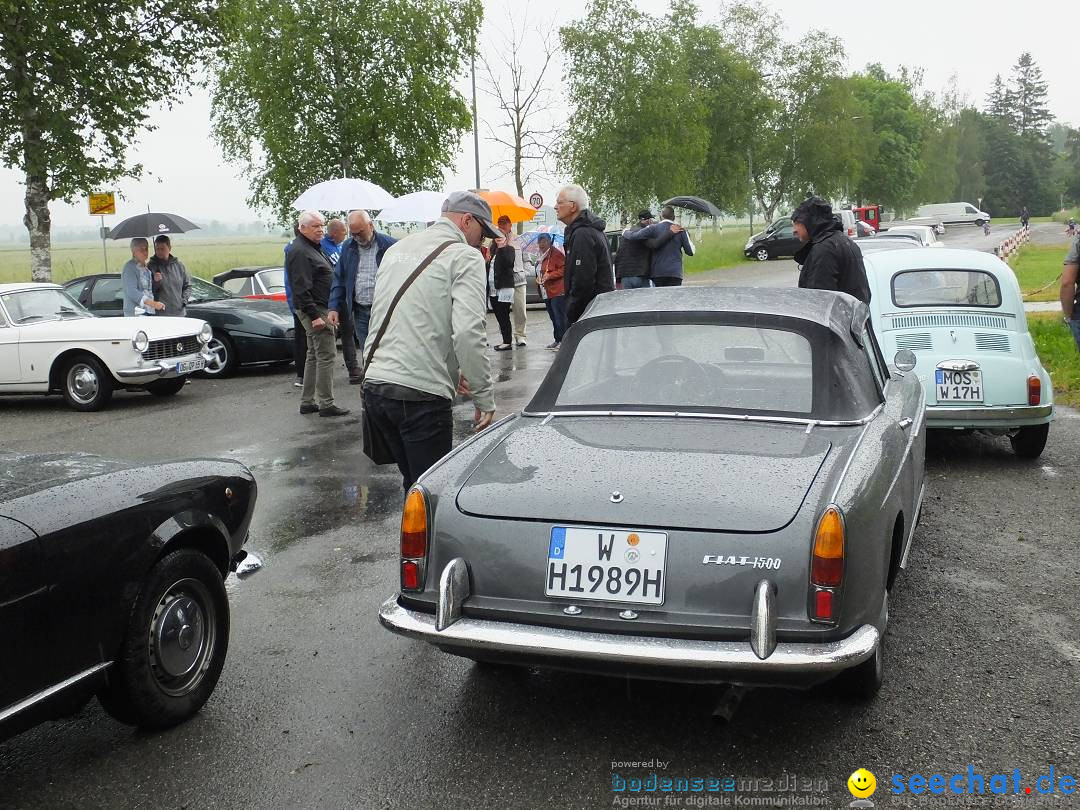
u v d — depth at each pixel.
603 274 9.10
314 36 25.27
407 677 4.08
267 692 3.96
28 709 3.02
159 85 19.06
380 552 5.80
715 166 53.88
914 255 7.93
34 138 17.36
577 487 3.40
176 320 12.37
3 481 3.36
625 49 39.41
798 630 3.07
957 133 110.06
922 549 5.64
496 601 3.35
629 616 3.17
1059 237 52.84
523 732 3.58
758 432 3.75
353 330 12.27
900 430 4.14
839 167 65.88
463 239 4.84
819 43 64.06
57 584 3.10
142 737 3.61
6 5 16.02
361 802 3.14
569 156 40.41
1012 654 4.17
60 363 11.55
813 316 4.17
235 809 3.13
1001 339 7.38
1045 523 6.09
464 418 9.66
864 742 3.45
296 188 26.09
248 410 11.02
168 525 3.58
